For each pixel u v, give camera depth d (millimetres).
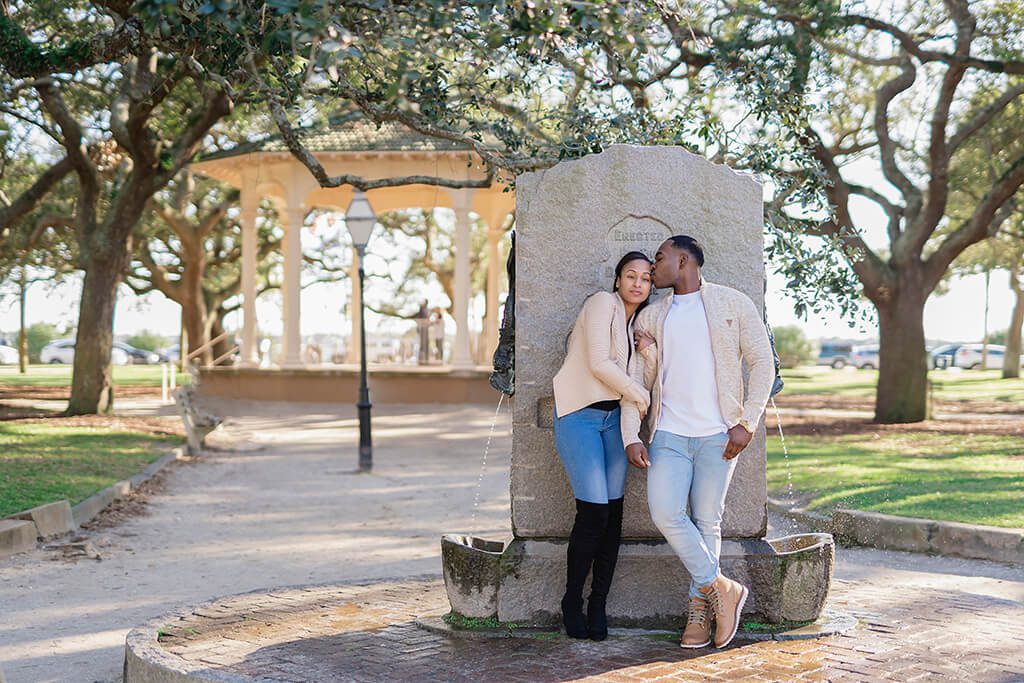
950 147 20797
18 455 14805
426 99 8484
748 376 5684
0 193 24469
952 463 14258
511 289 5910
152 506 12016
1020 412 26016
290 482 14562
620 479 5301
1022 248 32594
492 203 31219
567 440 5242
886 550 9375
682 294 5254
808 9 14711
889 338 22594
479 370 28016
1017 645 5176
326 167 28438
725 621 5090
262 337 42750
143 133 21281
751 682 4551
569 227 5750
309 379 28281
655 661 4879
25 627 6734
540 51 6695
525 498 5656
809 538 5918
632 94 10305
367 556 9180
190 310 36062
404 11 6562
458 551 5543
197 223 38312
